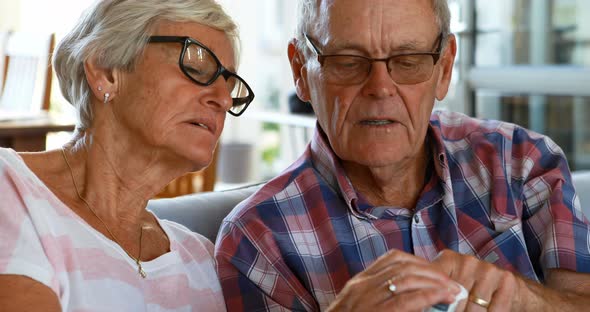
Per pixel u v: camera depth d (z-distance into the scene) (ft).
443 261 4.42
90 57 4.26
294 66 5.73
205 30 4.41
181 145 4.32
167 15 4.29
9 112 11.32
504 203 5.48
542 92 12.42
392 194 5.49
